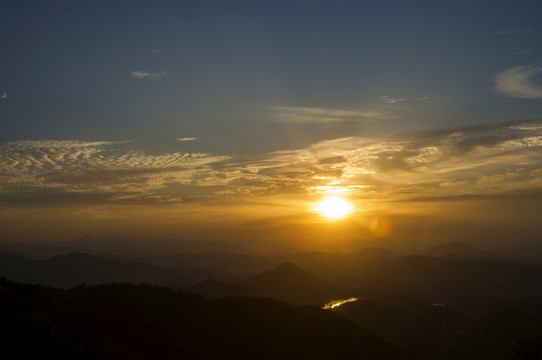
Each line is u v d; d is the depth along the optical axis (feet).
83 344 88.74
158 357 100.63
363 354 152.66
